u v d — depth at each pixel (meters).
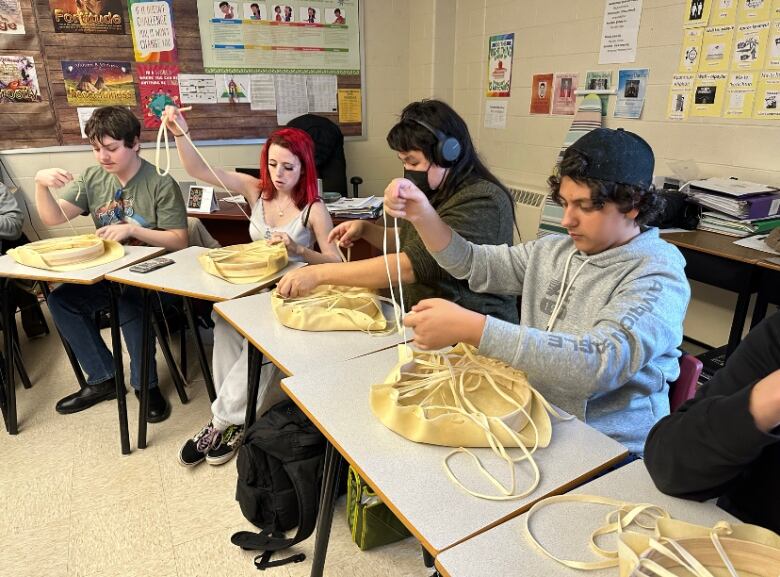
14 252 2.06
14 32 3.24
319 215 2.28
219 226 3.21
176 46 3.60
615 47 3.01
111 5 3.40
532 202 3.63
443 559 0.73
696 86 2.65
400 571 1.58
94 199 2.47
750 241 2.22
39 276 1.91
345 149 4.30
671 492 0.82
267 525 1.70
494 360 1.11
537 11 3.45
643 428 1.16
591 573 0.71
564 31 3.29
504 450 0.94
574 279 1.18
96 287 2.32
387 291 1.79
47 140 3.46
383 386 1.04
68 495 1.87
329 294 1.62
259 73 3.86
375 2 4.09
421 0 4.11
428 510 0.83
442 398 1.06
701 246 2.19
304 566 1.60
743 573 0.65
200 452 2.01
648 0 2.80
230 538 1.69
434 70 4.18
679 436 0.77
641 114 2.94
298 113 4.06
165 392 2.52
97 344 2.38
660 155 2.89
